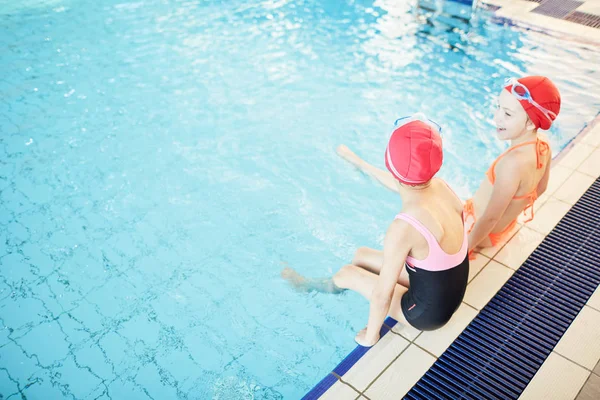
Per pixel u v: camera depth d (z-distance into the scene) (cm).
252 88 514
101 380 277
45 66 552
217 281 333
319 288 321
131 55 574
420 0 687
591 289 291
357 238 362
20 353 291
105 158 431
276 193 399
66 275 337
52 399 268
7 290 326
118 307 317
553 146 424
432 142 208
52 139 450
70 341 297
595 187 365
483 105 480
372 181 407
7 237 362
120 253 353
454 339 267
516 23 624
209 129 462
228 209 386
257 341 296
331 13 664
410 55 564
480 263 310
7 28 627
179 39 604
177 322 308
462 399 239
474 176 403
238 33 615
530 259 312
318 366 282
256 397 268
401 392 243
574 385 244
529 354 259
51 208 386
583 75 516
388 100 491
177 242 361
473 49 571
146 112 483
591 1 670
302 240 362
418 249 224
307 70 541
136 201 392
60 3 697
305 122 467
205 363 285
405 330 273
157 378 278
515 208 293
